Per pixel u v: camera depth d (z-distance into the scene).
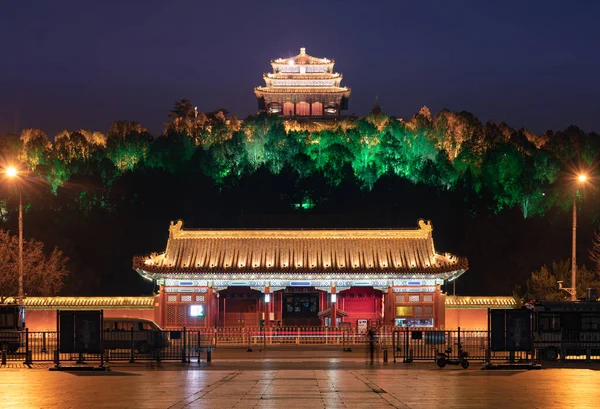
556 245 141.25
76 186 156.62
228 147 188.62
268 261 86.81
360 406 33.31
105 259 140.00
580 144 175.25
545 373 47.91
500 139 194.12
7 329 66.62
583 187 151.00
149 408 33.06
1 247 101.12
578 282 84.44
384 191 177.12
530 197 161.88
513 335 50.56
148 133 195.38
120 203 159.12
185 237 88.25
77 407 33.50
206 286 85.25
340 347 73.69
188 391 38.75
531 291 87.06
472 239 142.75
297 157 184.12
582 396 36.53
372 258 86.69
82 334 50.31
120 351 64.44
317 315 87.69
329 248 87.56
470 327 85.81
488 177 170.12
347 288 85.88
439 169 179.38
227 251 87.38
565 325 60.12
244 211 173.00
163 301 85.12
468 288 135.00
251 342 78.25
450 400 35.16
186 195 168.00
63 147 185.50
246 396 36.62
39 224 145.00
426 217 162.38
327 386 40.66
